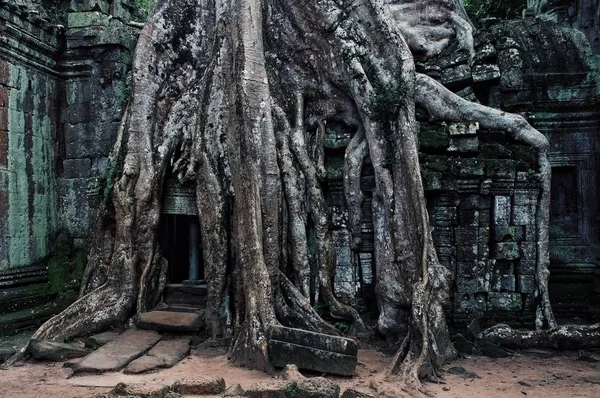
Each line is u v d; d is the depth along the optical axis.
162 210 9.25
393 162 8.38
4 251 8.93
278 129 9.05
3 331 8.35
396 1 10.88
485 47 9.93
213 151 8.93
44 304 9.42
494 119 9.02
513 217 8.77
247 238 7.71
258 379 6.42
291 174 8.74
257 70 8.47
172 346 7.65
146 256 8.88
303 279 8.47
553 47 10.30
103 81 10.45
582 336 7.77
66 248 10.23
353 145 8.98
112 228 9.17
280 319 7.83
